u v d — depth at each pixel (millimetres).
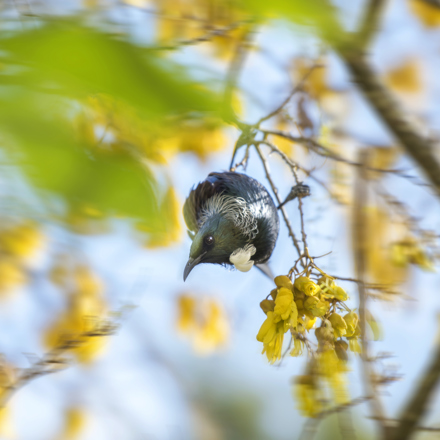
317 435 4434
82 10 1633
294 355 5461
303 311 5852
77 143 1629
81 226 1609
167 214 1767
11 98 1527
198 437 6625
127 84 1555
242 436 6457
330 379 4391
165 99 1578
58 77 1519
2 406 4551
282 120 7078
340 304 5801
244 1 1708
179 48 1700
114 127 1707
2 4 1574
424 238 5867
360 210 4527
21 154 1523
